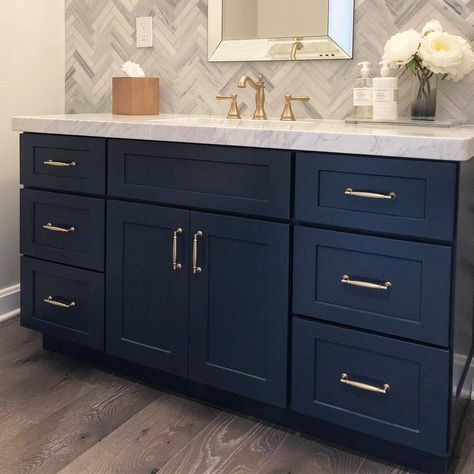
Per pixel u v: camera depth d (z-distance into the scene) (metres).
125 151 1.96
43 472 1.62
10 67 2.57
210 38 2.39
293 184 1.67
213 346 1.88
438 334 1.52
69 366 2.25
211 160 1.79
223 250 1.81
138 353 2.04
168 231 1.91
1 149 2.59
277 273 1.72
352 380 1.66
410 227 1.52
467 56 1.86
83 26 2.70
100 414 1.92
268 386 1.79
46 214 2.19
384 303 1.58
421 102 1.92
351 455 1.73
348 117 2.17
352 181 1.58
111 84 2.66
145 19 2.53
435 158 1.45
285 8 2.22
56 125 2.09
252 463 1.68
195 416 1.92
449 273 1.48
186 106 2.50
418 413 1.58
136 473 1.63
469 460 1.71
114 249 2.04
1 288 2.67
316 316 1.68
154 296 1.98
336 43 2.14
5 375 2.17
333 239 1.62
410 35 1.88
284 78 2.27
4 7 2.52
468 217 1.63
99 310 2.11
